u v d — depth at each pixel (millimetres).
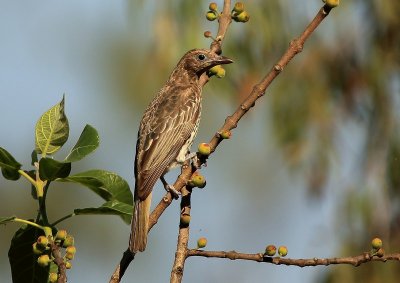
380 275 12305
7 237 15703
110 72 16375
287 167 13148
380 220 12609
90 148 5914
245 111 6215
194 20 12312
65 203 15594
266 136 14406
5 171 6105
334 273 12406
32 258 6332
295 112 13203
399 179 12773
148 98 15594
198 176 6324
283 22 12883
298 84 13258
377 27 13242
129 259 6043
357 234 12609
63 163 5844
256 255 6031
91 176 6207
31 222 6020
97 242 16016
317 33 13328
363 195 12695
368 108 13172
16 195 15805
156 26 12312
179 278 5992
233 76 12539
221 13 6902
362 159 12953
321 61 13258
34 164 6203
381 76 13133
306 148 13016
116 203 6195
